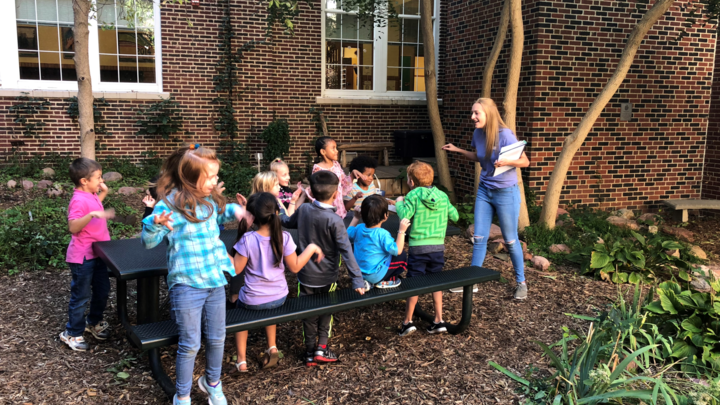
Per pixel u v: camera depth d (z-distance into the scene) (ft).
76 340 11.37
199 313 8.57
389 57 35.45
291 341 12.23
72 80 30.48
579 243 20.18
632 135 26.35
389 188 29.37
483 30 27.12
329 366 11.02
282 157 32.94
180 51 31.17
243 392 9.94
